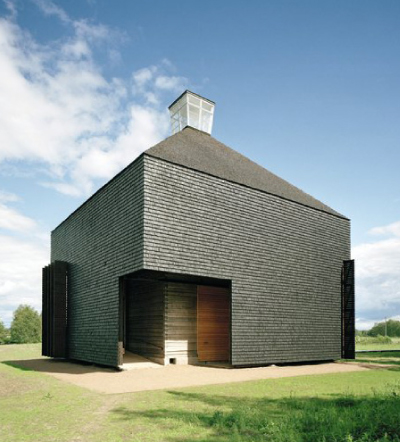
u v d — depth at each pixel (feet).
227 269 44.65
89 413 20.81
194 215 42.83
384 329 245.86
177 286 48.29
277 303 48.93
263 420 18.17
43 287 66.23
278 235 50.70
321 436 15.71
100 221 50.26
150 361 47.88
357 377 35.60
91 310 51.01
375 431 16.65
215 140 63.57
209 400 23.68
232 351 43.60
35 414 20.85
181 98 66.69
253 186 49.37
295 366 48.01
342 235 59.72
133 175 42.06
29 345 114.32
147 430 17.20
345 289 58.08
